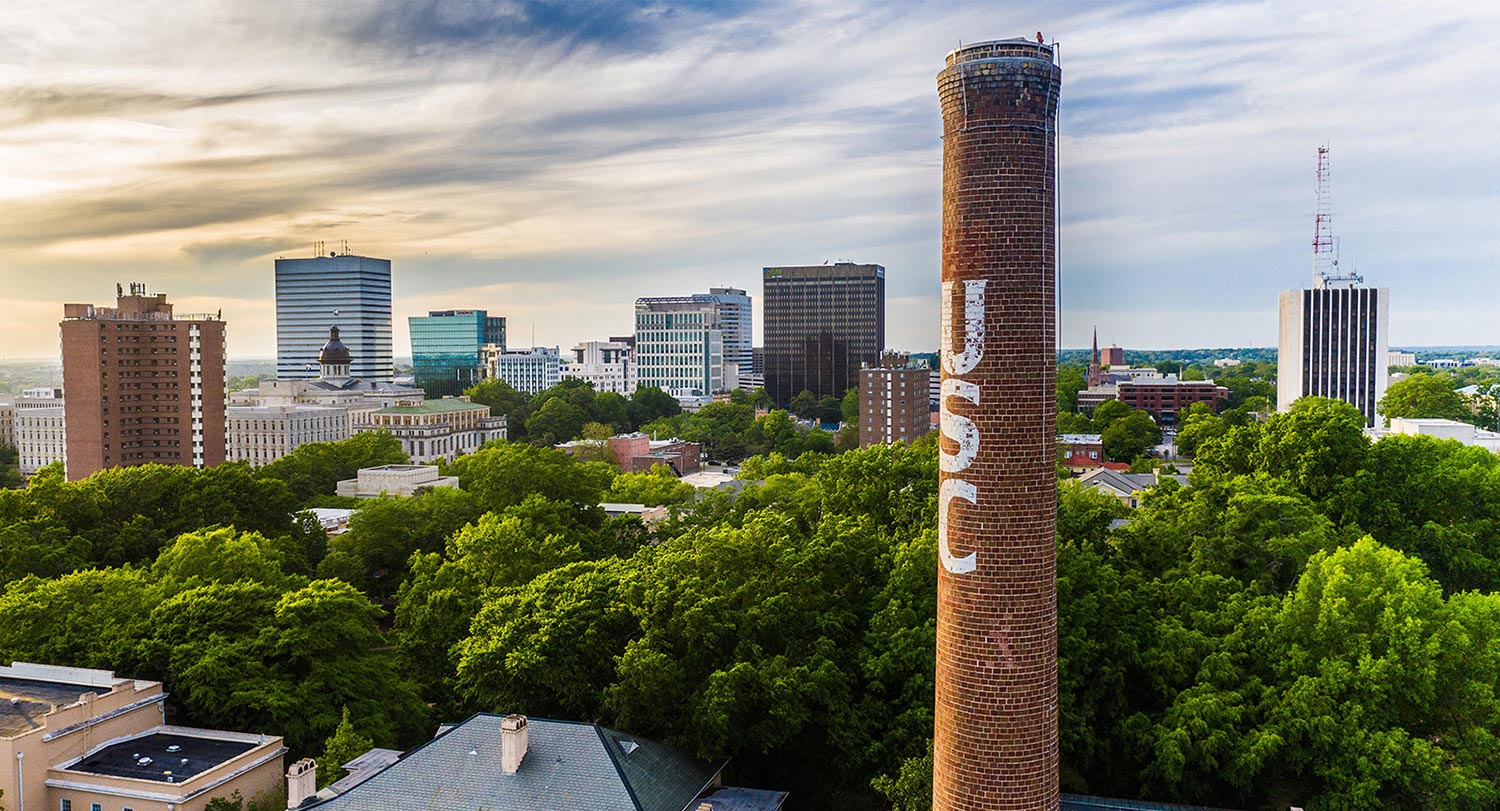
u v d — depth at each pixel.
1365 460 98.69
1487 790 56.38
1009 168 37.94
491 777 55.84
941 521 40.72
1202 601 75.44
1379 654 63.75
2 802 65.38
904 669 67.12
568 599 75.75
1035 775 39.41
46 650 82.50
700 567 74.56
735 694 63.94
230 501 133.12
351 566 125.00
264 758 71.81
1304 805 62.31
